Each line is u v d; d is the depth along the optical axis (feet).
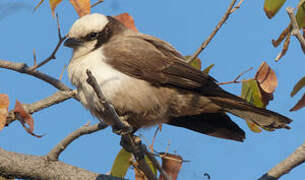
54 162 27.66
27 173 27.02
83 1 25.27
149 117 28.99
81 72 27.84
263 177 25.73
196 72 29.32
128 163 28.35
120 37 30.71
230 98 28.40
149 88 28.48
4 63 28.66
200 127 31.04
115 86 27.32
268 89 28.58
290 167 25.61
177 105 29.55
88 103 27.71
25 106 29.12
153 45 30.45
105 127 27.86
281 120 26.55
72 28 30.37
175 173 27.17
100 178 27.63
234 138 30.14
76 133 26.94
